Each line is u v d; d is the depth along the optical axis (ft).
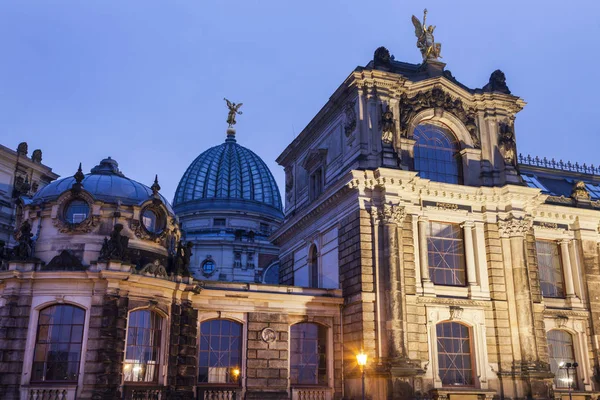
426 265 175.94
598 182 248.93
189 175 390.63
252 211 368.68
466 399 165.27
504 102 199.31
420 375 161.58
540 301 185.06
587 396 189.26
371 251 170.50
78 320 145.89
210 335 169.17
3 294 146.72
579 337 196.13
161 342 154.81
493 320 177.78
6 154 228.63
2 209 225.35
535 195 188.03
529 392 169.27
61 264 148.46
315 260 206.28
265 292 174.29
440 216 181.88
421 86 192.03
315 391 171.73
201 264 334.03
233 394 164.66
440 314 173.27
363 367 151.64
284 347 172.35
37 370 143.02
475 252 182.80
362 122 181.57
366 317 165.37
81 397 138.31
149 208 166.81
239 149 401.90
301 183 229.25
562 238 205.26
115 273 144.46
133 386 144.25
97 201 158.51
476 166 192.95
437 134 195.52
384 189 172.35
